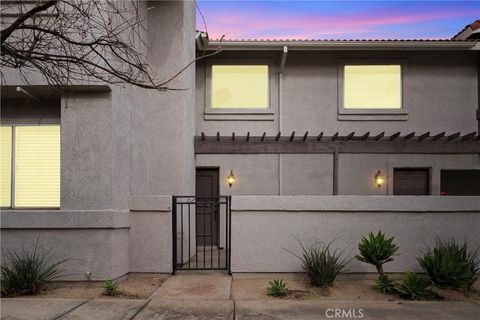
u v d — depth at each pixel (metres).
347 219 7.85
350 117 12.48
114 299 6.30
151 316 5.41
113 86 7.38
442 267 6.68
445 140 10.70
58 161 7.95
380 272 7.06
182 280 7.54
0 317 5.34
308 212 7.87
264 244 7.84
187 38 10.22
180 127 9.55
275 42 11.91
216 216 12.22
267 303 6.06
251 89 12.72
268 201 7.85
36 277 6.75
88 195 7.33
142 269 7.93
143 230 7.98
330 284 7.10
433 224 7.82
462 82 12.55
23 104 8.04
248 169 12.42
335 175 10.70
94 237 7.20
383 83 12.64
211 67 12.64
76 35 6.88
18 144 8.02
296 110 12.55
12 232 7.22
